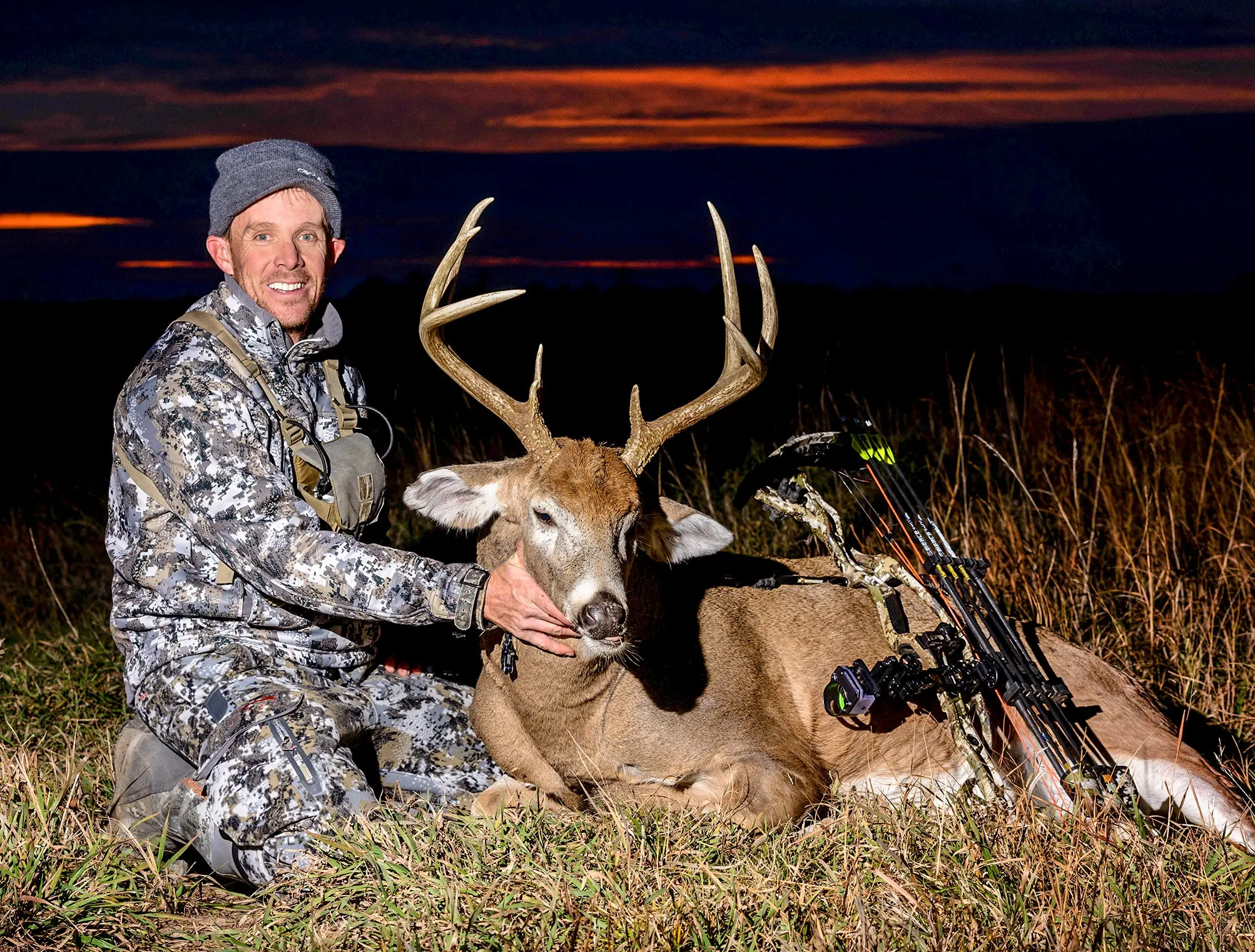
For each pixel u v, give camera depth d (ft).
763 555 22.61
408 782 15.83
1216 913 11.44
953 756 15.71
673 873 11.97
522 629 13.34
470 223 14.48
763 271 15.07
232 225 15.05
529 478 14.29
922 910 11.16
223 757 13.46
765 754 15.01
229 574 14.17
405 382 48.44
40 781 14.88
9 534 29.94
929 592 15.16
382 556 13.47
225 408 13.99
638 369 51.90
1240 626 19.62
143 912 12.43
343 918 11.89
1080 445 25.00
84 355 65.46
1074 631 19.39
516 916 11.36
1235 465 22.68
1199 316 58.49
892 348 55.06
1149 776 15.15
